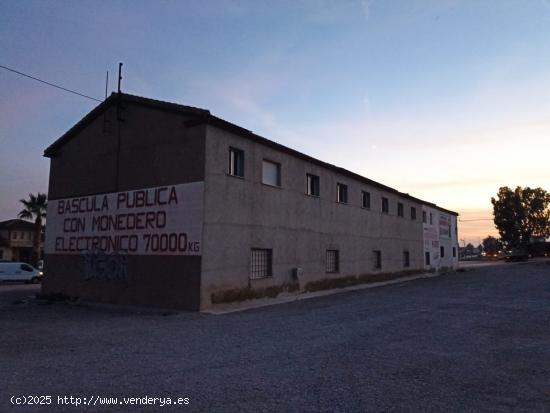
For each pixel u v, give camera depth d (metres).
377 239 27.00
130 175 16.50
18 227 54.00
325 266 21.11
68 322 11.77
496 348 8.13
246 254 15.91
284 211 18.25
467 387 5.76
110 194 17.06
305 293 19.22
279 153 18.19
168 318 12.42
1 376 6.30
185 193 14.75
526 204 76.06
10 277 31.67
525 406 5.06
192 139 14.86
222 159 15.15
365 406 5.04
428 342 8.69
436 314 12.66
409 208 33.06
